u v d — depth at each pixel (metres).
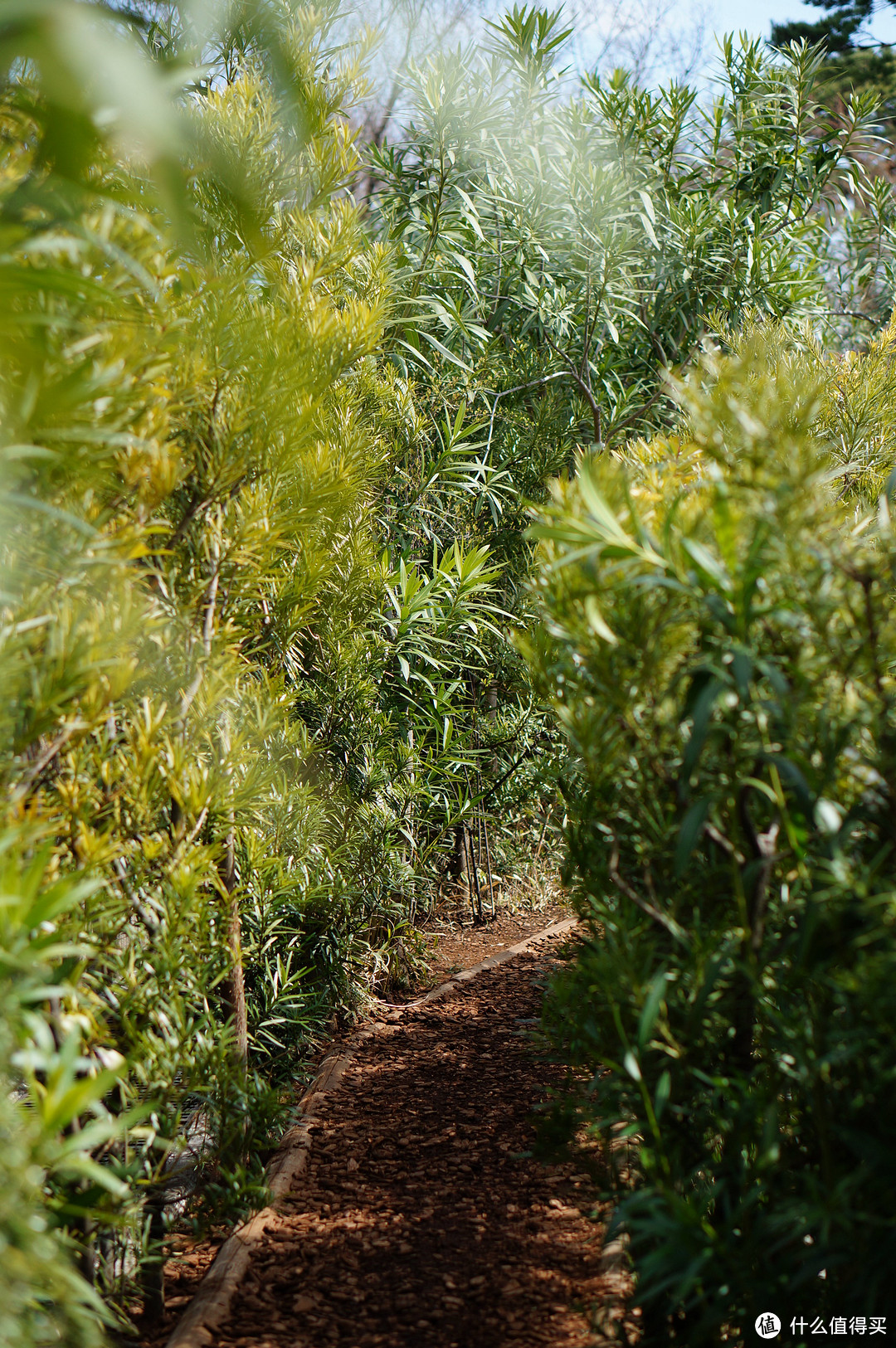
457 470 4.52
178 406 1.95
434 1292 2.15
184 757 2.19
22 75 1.39
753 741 1.54
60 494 1.64
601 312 5.32
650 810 1.73
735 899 1.66
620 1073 1.76
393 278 4.04
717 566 1.45
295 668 3.53
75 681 1.55
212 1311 2.07
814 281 5.76
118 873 2.05
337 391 3.31
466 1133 2.95
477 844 5.27
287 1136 2.94
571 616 1.65
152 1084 2.00
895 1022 1.33
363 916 3.73
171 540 2.27
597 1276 2.15
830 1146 1.51
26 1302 1.24
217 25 1.12
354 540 3.65
